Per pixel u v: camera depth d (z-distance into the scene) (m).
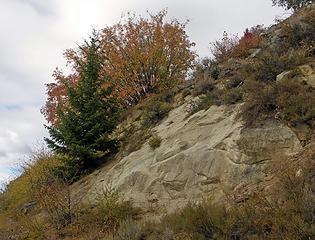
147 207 11.87
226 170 10.62
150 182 12.45
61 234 12.28
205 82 15.66
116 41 22.11
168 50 22.59
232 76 14.84
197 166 11.42
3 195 19.39
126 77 21.27
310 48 13.11
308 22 14.32
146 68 21.42
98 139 16.70
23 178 19.48
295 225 6.95
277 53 14.02
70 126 16.69
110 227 11.56
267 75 12.55
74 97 17.39
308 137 9.91
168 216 9.51
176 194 11.49
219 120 12.77
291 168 9.00
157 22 22.88
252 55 16.12
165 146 13.68
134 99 21.27
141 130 17.11
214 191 10.49
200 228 8.34
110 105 18.39
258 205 8.17
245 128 10.99
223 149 11.14
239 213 7.99
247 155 10.41
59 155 17.91
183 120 14.69
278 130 10.41
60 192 13.62
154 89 21.28
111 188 13.72
